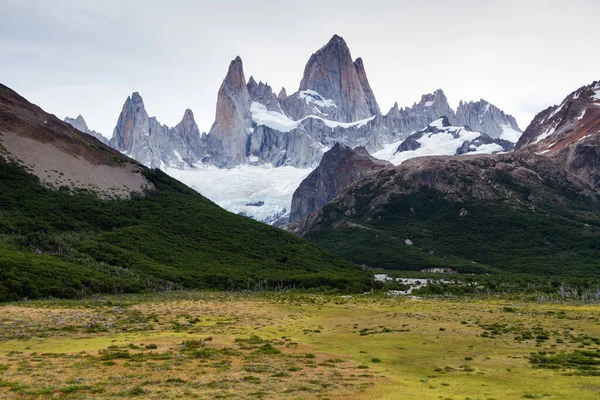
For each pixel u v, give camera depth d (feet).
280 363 198.39
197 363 194.29
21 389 151.12
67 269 549.95
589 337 272.72
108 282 556.92
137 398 145.07
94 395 147.23
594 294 611.47
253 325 325.01
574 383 168.04
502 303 506.89
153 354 209.36
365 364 201.16
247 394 150.82
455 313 400.26
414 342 258.57
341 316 383.65
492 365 200.75
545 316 376.07
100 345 231.71
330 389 157.99
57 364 186.39
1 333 267.80
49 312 357.61
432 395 151.64
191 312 392.06
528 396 151.33
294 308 439.63
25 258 545.85
